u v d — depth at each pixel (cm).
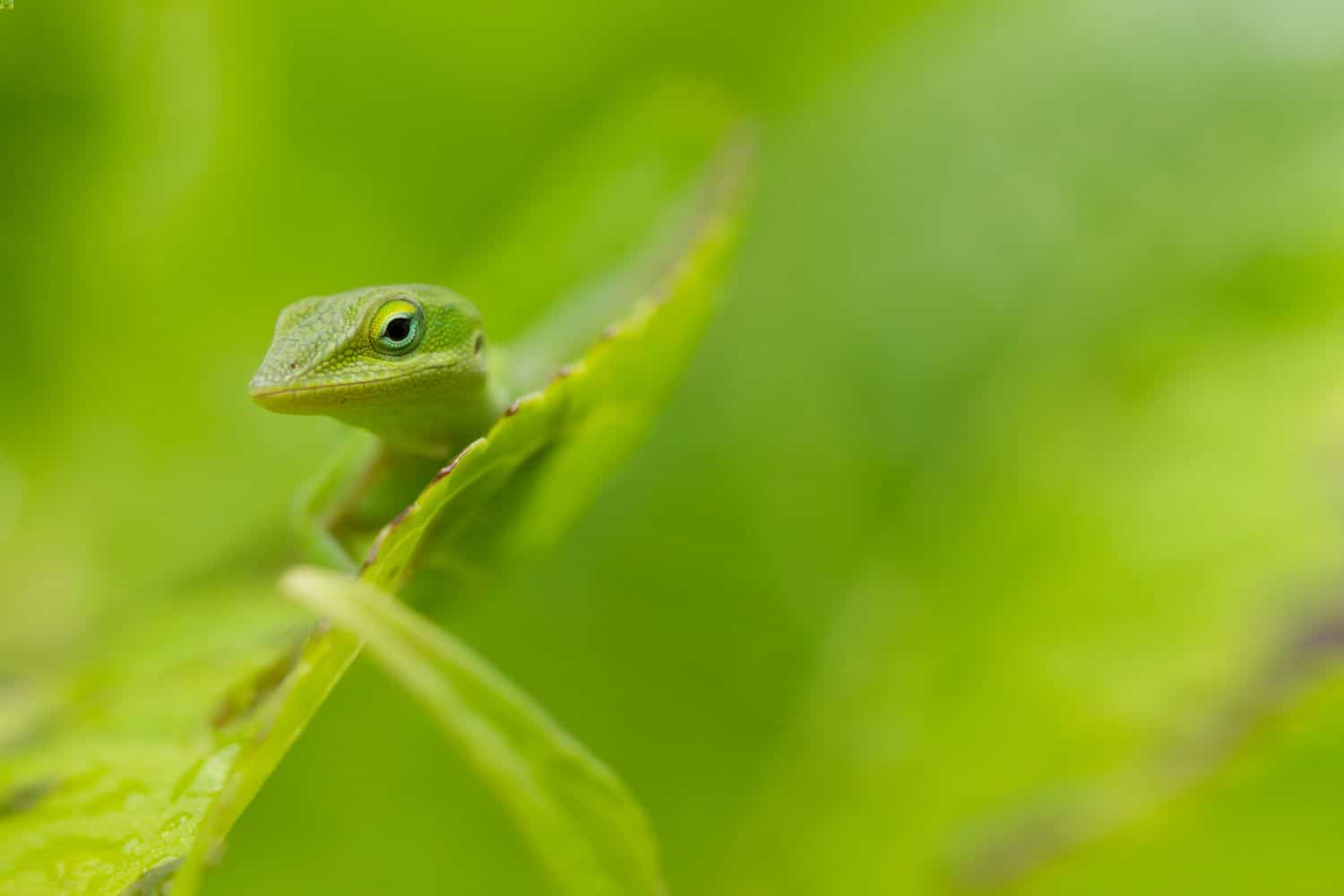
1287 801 25
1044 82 29
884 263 28
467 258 28
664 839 26
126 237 27
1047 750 26
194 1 27
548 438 23
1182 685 26
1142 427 27
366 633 21
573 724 26
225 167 27
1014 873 25
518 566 24
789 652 27
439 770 26
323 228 28
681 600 27
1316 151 28
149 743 23
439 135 28
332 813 25
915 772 26
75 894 22
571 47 28
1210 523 26
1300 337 28
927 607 27
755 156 27
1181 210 28
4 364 27
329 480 25
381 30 27
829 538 27
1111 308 28
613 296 27
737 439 27
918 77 29
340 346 24
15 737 23
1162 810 25
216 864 21
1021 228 28
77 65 26
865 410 28
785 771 26
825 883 26
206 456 27
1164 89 29
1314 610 26
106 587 27
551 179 28
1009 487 27
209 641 25
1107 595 26
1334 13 29
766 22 28
